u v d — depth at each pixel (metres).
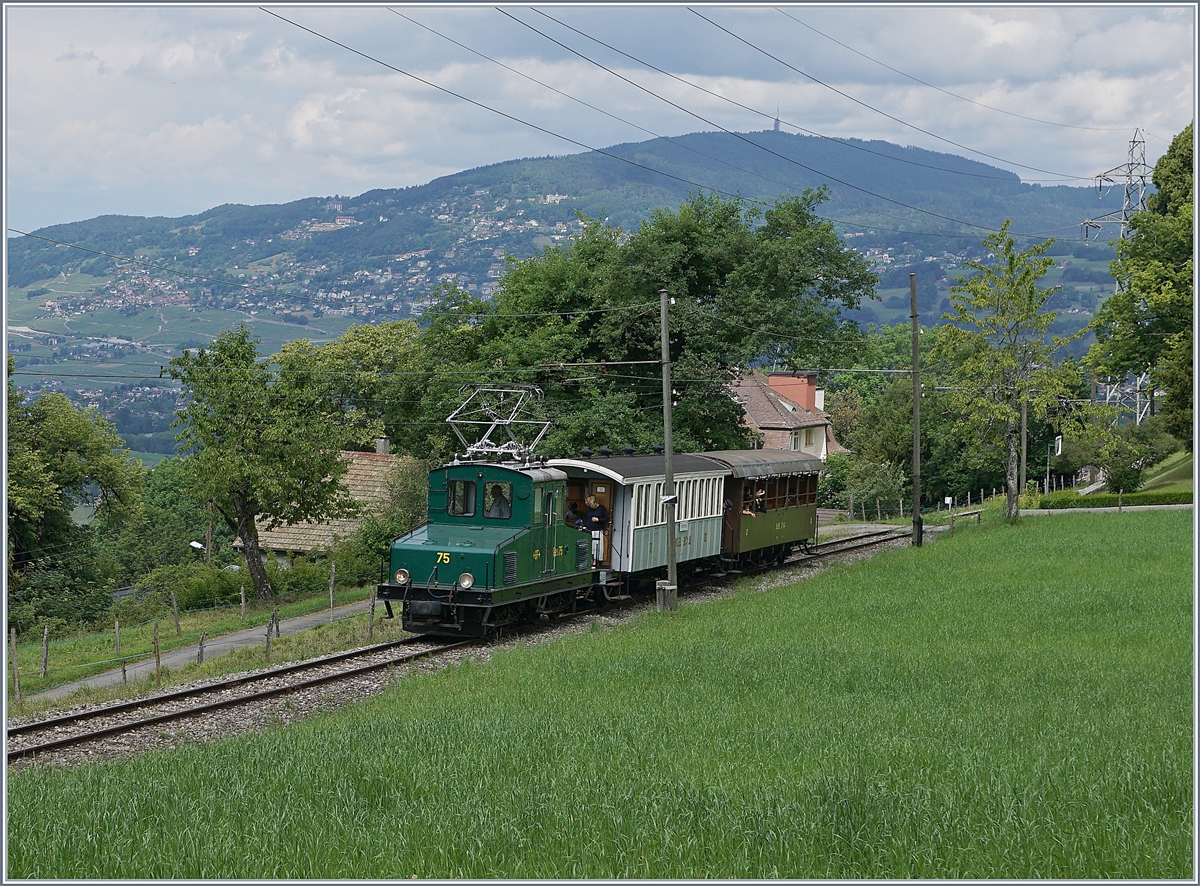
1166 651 20.47
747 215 46.56
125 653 28.58
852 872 9.11
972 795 10.86
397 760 12.73
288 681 19.73
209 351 40.12
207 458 38.34
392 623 26.86
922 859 9.20
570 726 14.58
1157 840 9.50
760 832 9.86
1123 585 28.88
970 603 26.56
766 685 17.55
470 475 24.91
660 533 29.30
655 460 30.12
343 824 10.55
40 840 10.19
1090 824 9.86
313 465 39.72
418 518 44.47
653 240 45.31
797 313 45.47
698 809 10.60
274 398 39.88
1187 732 13.67
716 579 33.94
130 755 14.82
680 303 43.41
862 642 21.73
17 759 14.79
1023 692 16.72
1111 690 16.78
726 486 33.81
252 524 40.12
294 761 12.81
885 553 39.25
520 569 23.95
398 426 61.84
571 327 44.81
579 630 24.80
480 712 15.83
